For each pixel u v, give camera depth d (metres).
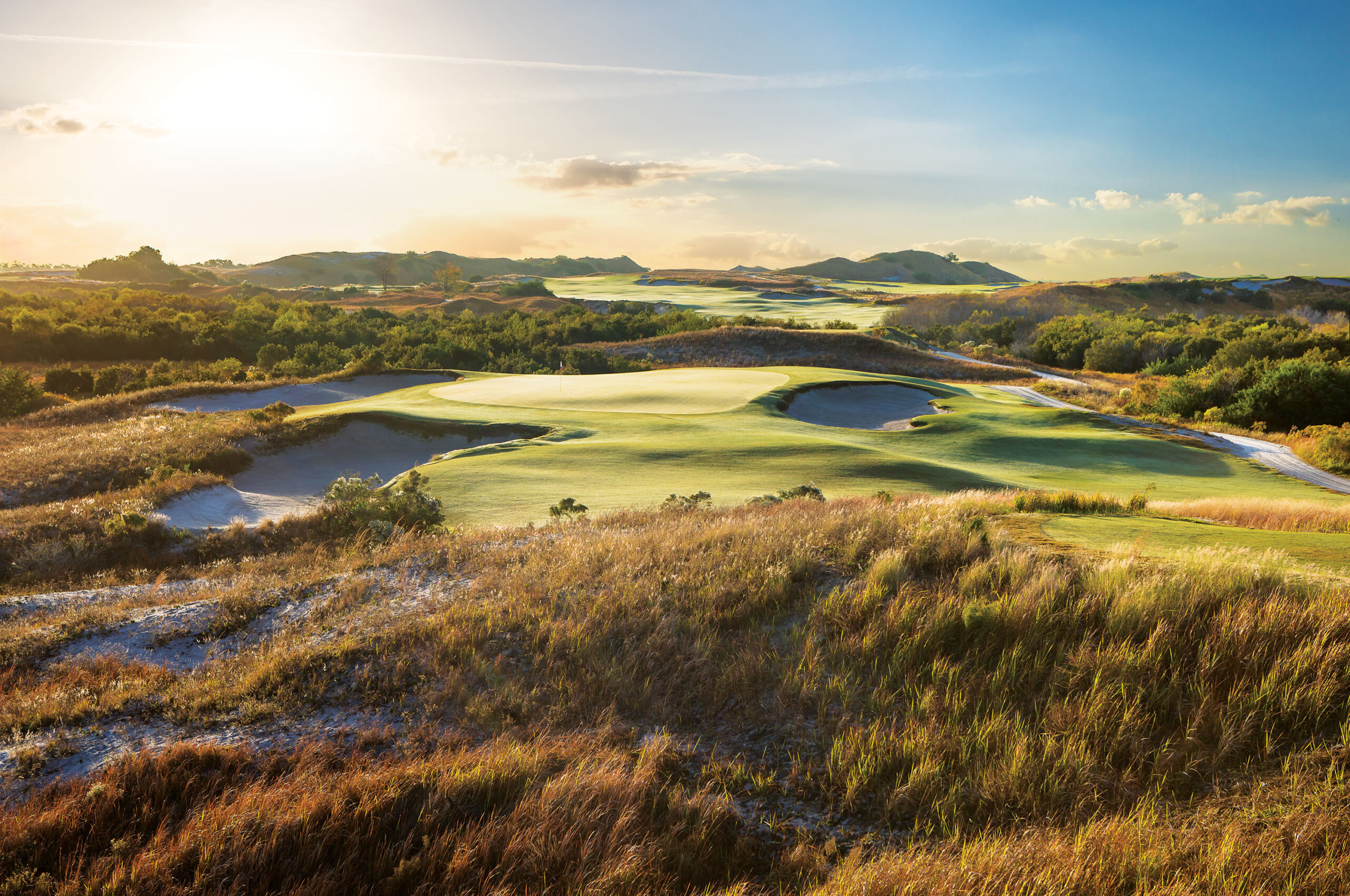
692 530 11.89
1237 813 4.41
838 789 5.23
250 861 4.50
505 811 5.00
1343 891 3.68
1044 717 5.54
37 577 16.97
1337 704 5.11
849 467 29.36
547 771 5.41
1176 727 5.33
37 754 5.95
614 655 7.21
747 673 6.59
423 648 7.75
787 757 5.64
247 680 7.29
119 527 19.66
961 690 6.04
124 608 11.23
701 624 7.63
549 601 8.66
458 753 5.66
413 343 92.75
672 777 5.42
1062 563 7.98
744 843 4.71
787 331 91.81
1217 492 29.42
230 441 33.00
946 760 5.30
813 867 4.44
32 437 35.94
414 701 6.77
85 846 4.74
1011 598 7.03
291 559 16.72
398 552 13.19
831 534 10.04
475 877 4.41
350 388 58.41
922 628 6.80
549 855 4.55
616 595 8.45
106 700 7.11
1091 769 4.98
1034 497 15.01
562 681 6.78
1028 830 4.48
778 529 10.75
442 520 20.80
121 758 5.75
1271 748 4.90
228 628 9.77
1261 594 6.58
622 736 5.94
